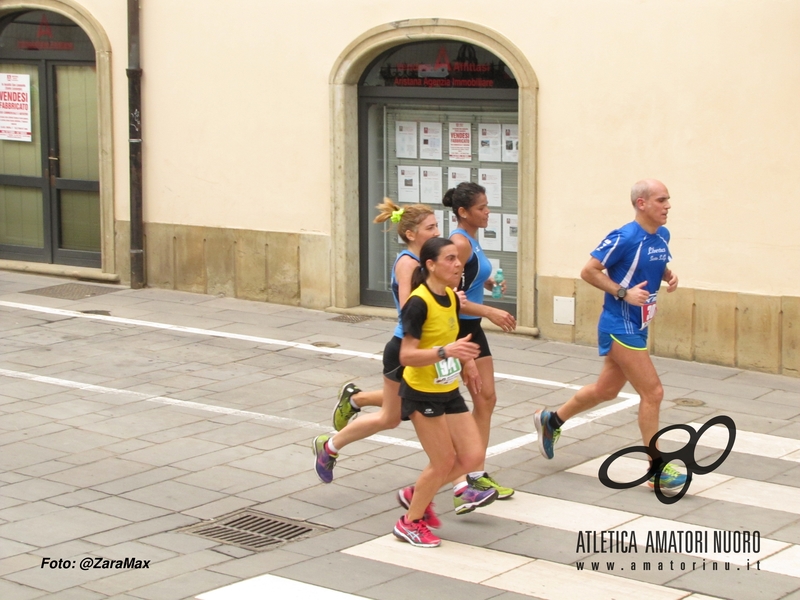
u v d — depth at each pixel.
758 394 9.59
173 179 13.52
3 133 15.04
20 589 5.73
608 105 10.70
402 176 12.45
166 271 13.74
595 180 10.87
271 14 12.57
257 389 9.60
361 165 12.53
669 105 10.40
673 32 10.30
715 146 10.23
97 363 10.38
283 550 6.31
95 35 13.72
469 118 11.95
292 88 12.55
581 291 11.10
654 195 7.04
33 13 14.53
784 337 10.09
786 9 9.77
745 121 10.05
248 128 12.91
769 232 10.06
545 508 6.99
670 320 10.66
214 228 13.30
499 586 5.82
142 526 6.64
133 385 9.68
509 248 11.89
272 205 12.88
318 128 12.45
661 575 5.97
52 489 7.24
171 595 5.68
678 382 9.94
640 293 6.96
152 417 8.80
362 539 6.50
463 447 6.36
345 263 12.48
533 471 7.68
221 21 12.91
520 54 11.06
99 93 13.80
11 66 14.85
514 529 6.65
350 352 10.90
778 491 7.29
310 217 12.65
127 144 13.76
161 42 13.34
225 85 12.98
